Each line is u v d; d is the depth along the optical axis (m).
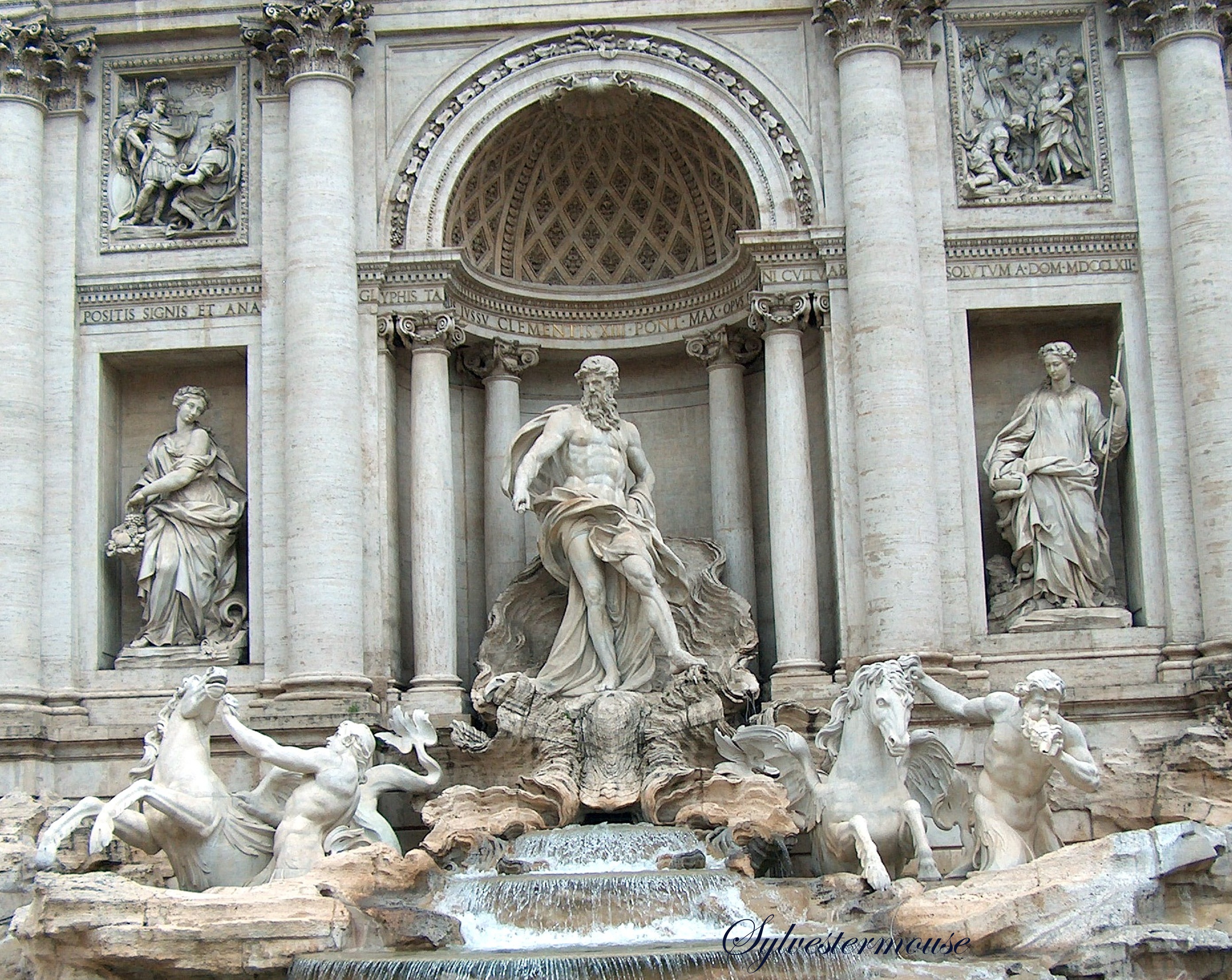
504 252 32.06
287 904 20.02
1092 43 30.67
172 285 30.30
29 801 26.97
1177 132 29.53
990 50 30.95
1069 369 29.41
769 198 30.06
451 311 30.14
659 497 32.75
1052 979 18.78
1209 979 19.56
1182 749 26.05
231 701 23.95
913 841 23.25
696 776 25.98
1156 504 28.98
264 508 29.36
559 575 29.08
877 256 28.92
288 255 29.72
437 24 30.72
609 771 26.98
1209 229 29.03
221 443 30.80
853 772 23.64
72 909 19.91
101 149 30.98
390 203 30.36
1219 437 28.42
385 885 21.97
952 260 29.88
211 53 31.11
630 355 32.84
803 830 24.52
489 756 27.56
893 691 23.25
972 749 27.45
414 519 29.55
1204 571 28.33
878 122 29.38
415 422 29.83
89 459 29.91
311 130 29.78
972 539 28.98
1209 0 29.70
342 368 29.20
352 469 29.00
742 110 30.45
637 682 28.47
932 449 28.69
